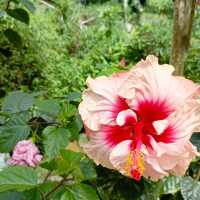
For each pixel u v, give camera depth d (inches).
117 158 15.7
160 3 115.2
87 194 15.1
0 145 18.2
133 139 15.9
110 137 16.1
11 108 19.3
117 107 16.2
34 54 84.5
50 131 17.9
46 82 85.5
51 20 107.5
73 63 95.7
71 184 15.3
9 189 14.5
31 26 85.2
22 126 18.5
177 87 15.8
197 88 15.7
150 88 15.9
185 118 15.5
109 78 16.3
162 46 100.0
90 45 110.8
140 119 16.2
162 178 17.0
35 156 20.5
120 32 114.0
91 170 16.5
